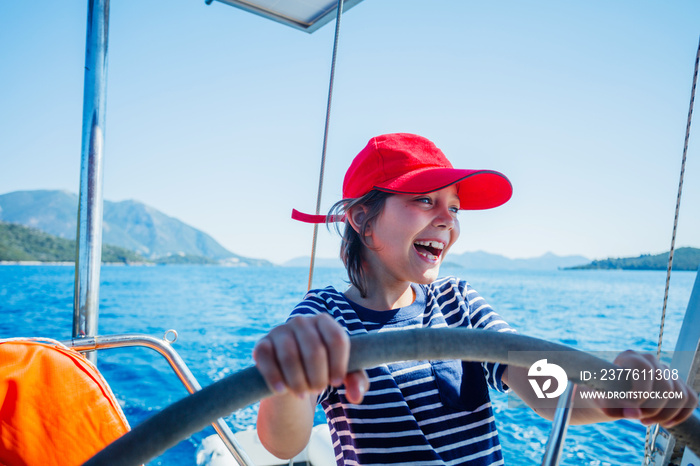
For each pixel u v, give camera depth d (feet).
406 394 3.11
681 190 3.48
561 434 1.56
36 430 3.12
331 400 3.18
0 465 3.08
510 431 12.18
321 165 4.37
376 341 1.46
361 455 2.98
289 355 1.21
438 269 3.46
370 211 3.45
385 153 3.48
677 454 3.73
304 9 6.14
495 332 1.63
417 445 2.93
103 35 4.47
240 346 28.68
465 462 3.06
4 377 3.08
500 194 3.90
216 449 6.73
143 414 14.38
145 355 22.38
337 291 3.58
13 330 36.06
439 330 1.55
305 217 4.23
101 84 4.46
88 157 4.37
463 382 3.22
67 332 35.86
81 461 3.16
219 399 1.43
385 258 3.43
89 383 3.26
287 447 2.59
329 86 4.45
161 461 8.80
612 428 13.03
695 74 3.46
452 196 3.51
